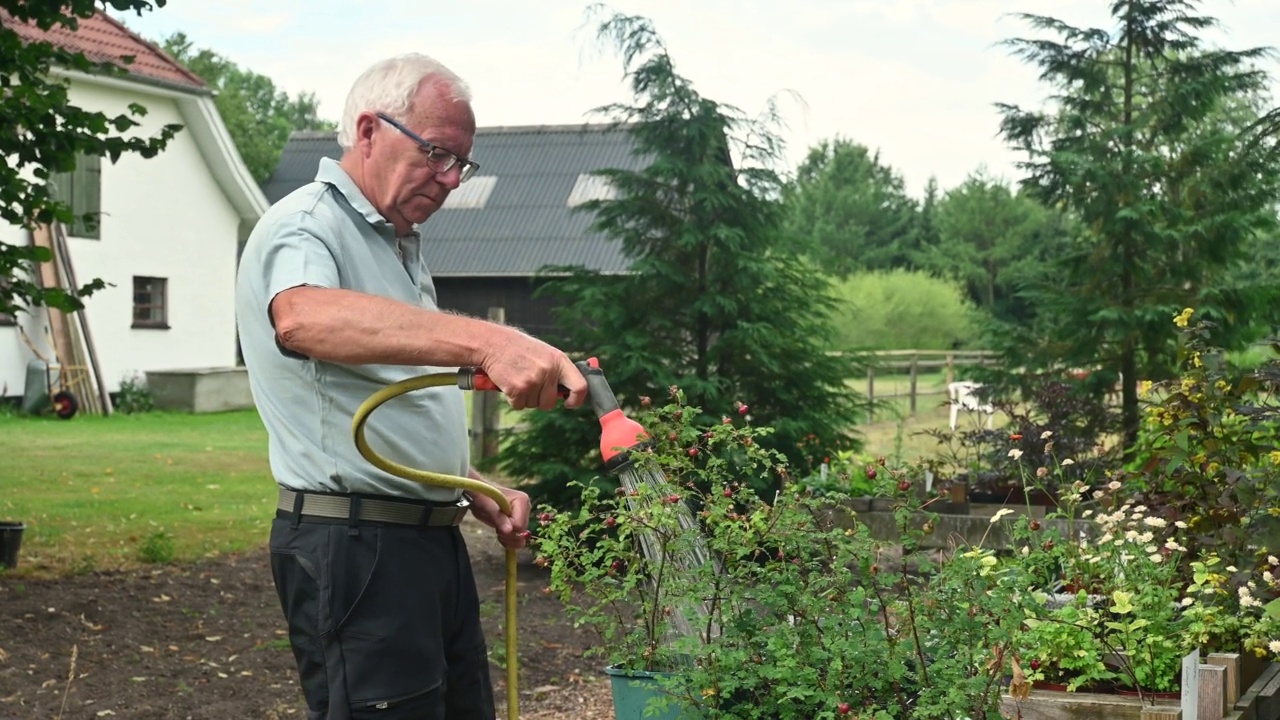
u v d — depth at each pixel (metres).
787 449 8.61
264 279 2.54
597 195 28.23
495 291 27.42
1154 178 9.81
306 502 2.63
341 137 2.69
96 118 6.98
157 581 7.83
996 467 8.41
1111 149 9.74
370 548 2.62
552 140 30.06
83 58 7.18
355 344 2.30
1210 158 9.73
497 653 6.24
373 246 2.64
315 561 2.61
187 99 21.84
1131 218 9.41
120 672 5.88
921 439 15.11
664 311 8.80
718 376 8.63
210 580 7.96
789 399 8.73
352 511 2.62
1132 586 4.33
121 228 21.20
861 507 7.14
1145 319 9.23
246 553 8.96
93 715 5.23
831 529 3.97
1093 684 4.08
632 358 8.40
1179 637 4.15
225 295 23.53
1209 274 9.88
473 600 2.90
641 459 3.36
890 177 67.38
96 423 18.81
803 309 9.09
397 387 2.46
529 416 8.59
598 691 5.62
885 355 19.97
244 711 5.38
